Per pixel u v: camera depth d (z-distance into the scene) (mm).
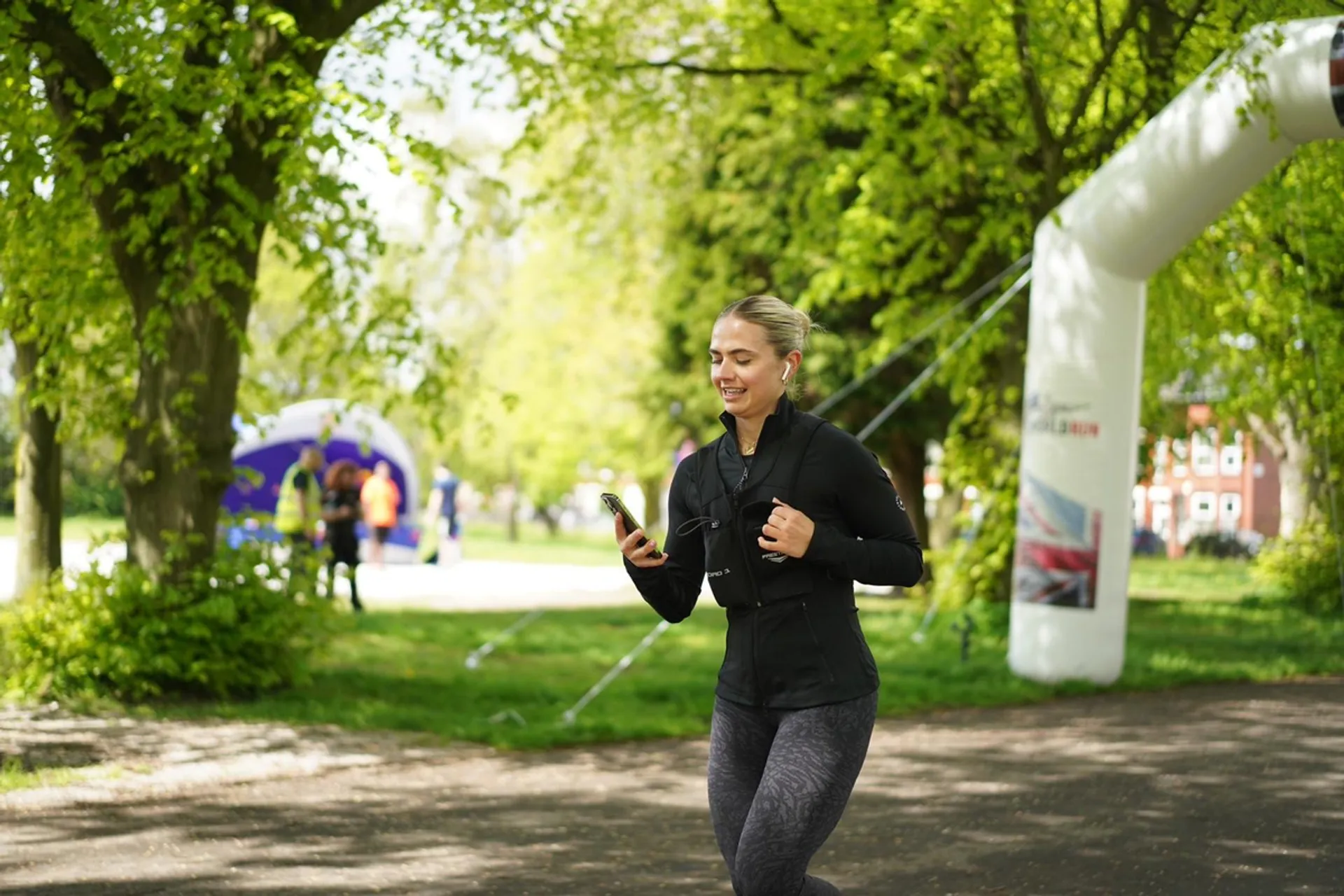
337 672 11883
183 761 8281
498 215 18625
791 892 3549
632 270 27047
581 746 9078
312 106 9250
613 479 53906
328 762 8336
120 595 10102
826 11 14117
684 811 7121
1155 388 18656
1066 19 13641
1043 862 6059
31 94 9609
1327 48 9727
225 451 10641
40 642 10055
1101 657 11773
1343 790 7617
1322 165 11141
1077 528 11680
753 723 3803
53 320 10461
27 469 12938
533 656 14000
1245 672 12664
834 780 3602
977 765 8359
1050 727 9781
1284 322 12688
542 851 6270
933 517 32875
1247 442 22844
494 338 45375
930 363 23531
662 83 16766
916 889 5645
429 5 10930
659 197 23688
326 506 17453
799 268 21938
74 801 7238
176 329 10469
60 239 10406
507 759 8578
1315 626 17281
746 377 3723
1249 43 10234
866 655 3764
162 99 9164
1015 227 15992
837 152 17703
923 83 14461
